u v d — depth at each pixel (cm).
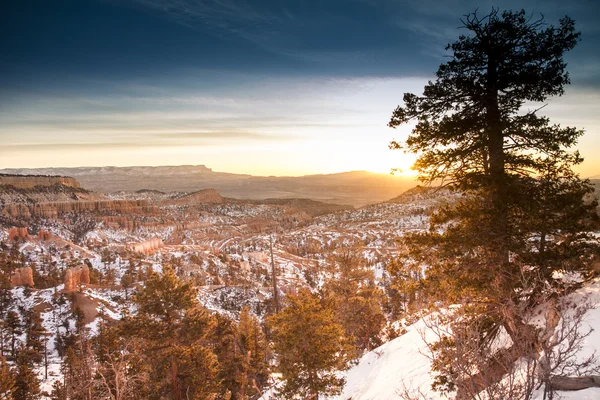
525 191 1124
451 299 1172
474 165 1242
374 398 1691
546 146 1123
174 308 2592
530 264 1078
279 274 17262
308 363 2041
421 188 1327
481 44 1162
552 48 1124
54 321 10156
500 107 1235
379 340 3089
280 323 2133
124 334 2589
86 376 1797
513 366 584
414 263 1349
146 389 2512
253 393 3036
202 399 2520
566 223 1091
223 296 12950
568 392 674
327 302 2866
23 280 13425
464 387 568
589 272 1207
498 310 960
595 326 886
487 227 1127
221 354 3098
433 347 731
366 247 18875
